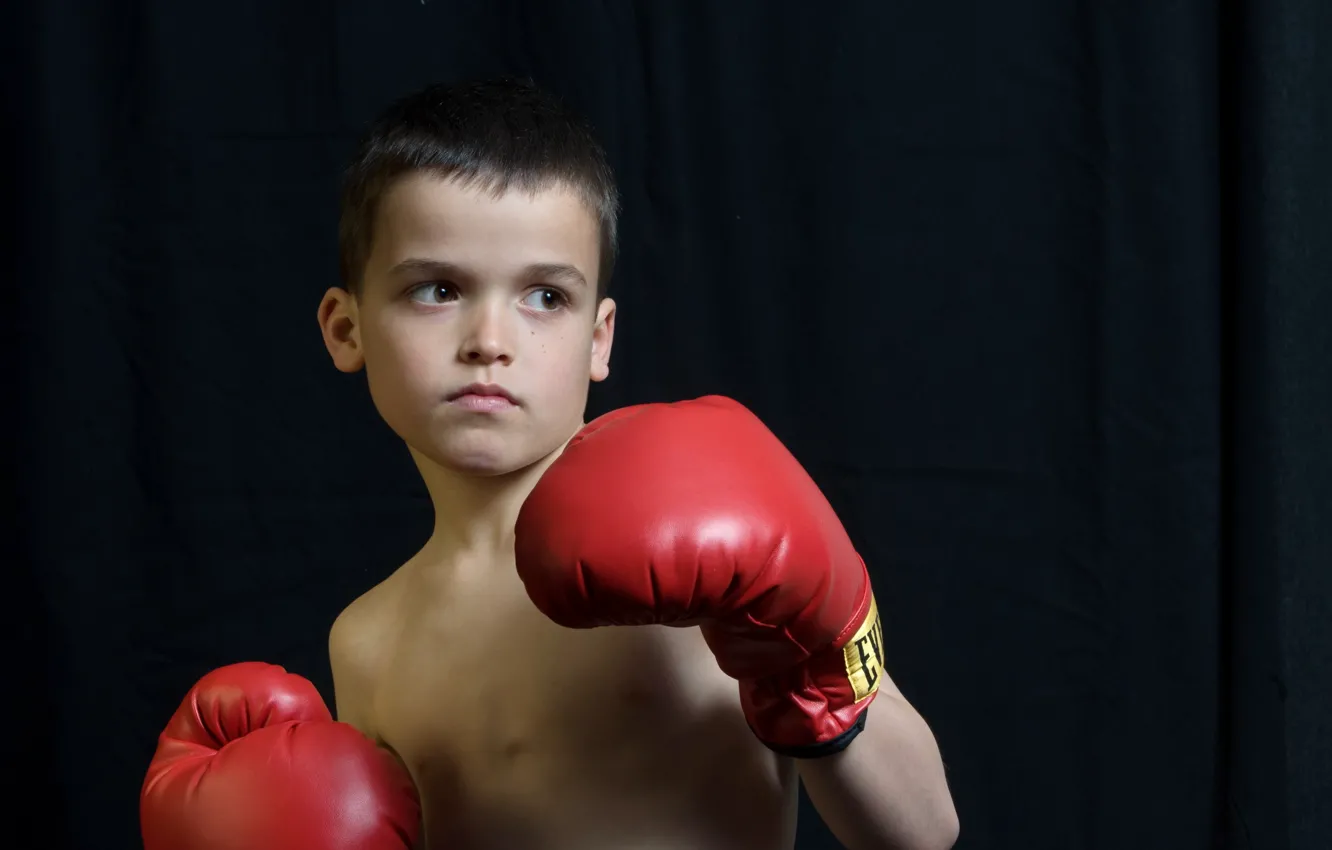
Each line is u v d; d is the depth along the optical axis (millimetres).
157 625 1772
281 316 1759
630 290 1743
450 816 960
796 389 1771
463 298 917
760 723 850
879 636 877
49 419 1732
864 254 1746
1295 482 1754
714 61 1732
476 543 1001
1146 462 1748
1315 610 1768
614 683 921
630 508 760
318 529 1776
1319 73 1722
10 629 1760
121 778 1768
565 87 1721
